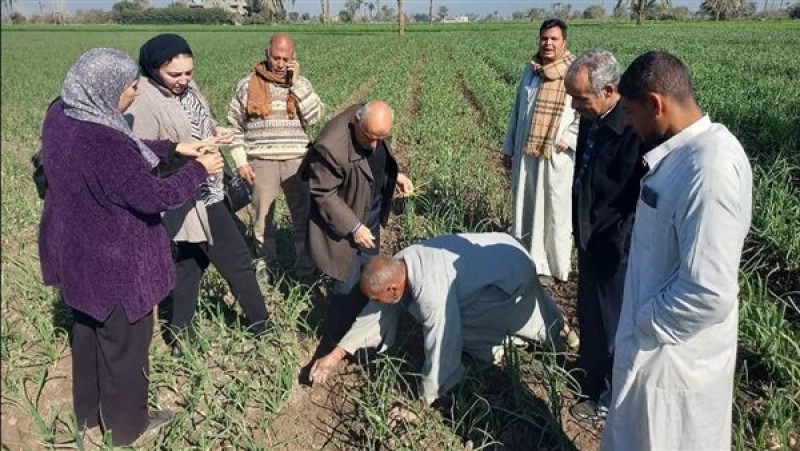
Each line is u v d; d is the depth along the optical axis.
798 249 4.93
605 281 3.46
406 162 8.92
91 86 2.76
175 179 3.00
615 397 2.61
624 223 3.33
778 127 8.71
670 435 2.47
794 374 3.64
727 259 2.09
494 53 24.81
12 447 3.39
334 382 3.96
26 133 10.79
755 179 6.30
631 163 3.19
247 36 38.22
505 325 3.86
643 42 32.62
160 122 3.62
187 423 3.53
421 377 3.63
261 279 5.12
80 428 3.47
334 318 4.08
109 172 2.81
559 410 3.43
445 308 3.43
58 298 4.71
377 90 14.91
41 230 3.12
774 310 3.97
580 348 3.68
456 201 6.39
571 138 4.71
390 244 6.05
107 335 3.15
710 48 27.67
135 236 3.04
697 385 2.37
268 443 3.47
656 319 2.28
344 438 3.53
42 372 3.97
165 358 3.94
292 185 5.05
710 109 10.28
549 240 5.00
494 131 10.46
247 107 4.90
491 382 3.90
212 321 4.48
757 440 3.22
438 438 3.43
